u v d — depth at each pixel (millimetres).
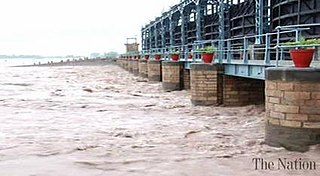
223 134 16531
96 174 11242
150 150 13828
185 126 18703
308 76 12570
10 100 30766
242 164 11922
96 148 14234
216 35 47375
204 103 25359
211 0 46719
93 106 27047
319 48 15250
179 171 11359
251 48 23031
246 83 25078
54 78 62312
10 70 95438
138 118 21594
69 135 16812
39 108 26141
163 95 34188
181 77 37781
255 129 17578
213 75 24938
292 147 13062
